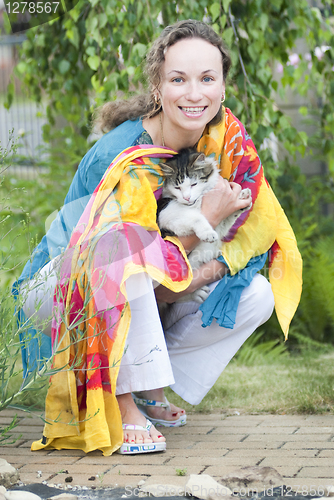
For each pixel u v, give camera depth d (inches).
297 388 112.7
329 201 220.1
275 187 172.9
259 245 97.3
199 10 149.2
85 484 71.8
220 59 87.7
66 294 83.8
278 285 101.0
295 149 164.1
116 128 92.8
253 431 91.9
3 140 304.2
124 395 85.7
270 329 172.2
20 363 142.0
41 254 96.0
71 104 189.5
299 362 142.6
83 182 92.0
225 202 96.2
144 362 83.5
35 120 323.6
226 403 109.1
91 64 149.0
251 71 157.8
